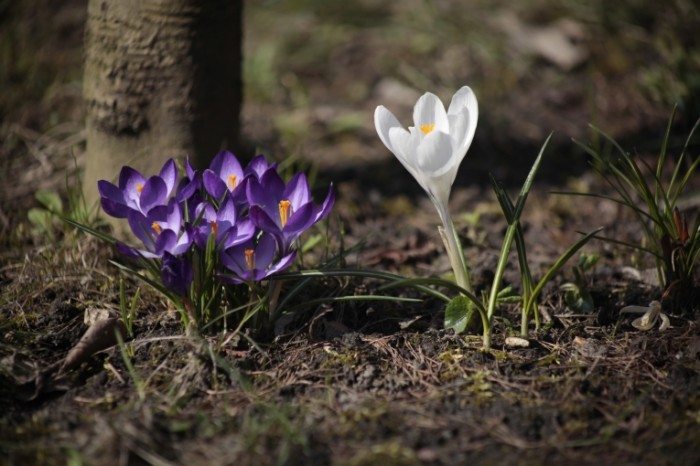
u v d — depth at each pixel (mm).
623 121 6031
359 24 7582
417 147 3148
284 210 3252
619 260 4375
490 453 2826
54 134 5559
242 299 3484
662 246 3631
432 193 3287
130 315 3463
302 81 6883
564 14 7266
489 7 7551
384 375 3287
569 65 6781
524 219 4984
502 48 6988
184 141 4316
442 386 3215
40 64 6445
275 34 7453
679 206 4840
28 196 4859
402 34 7422
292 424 2959
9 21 6766
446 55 7094
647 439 2898
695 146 5547
